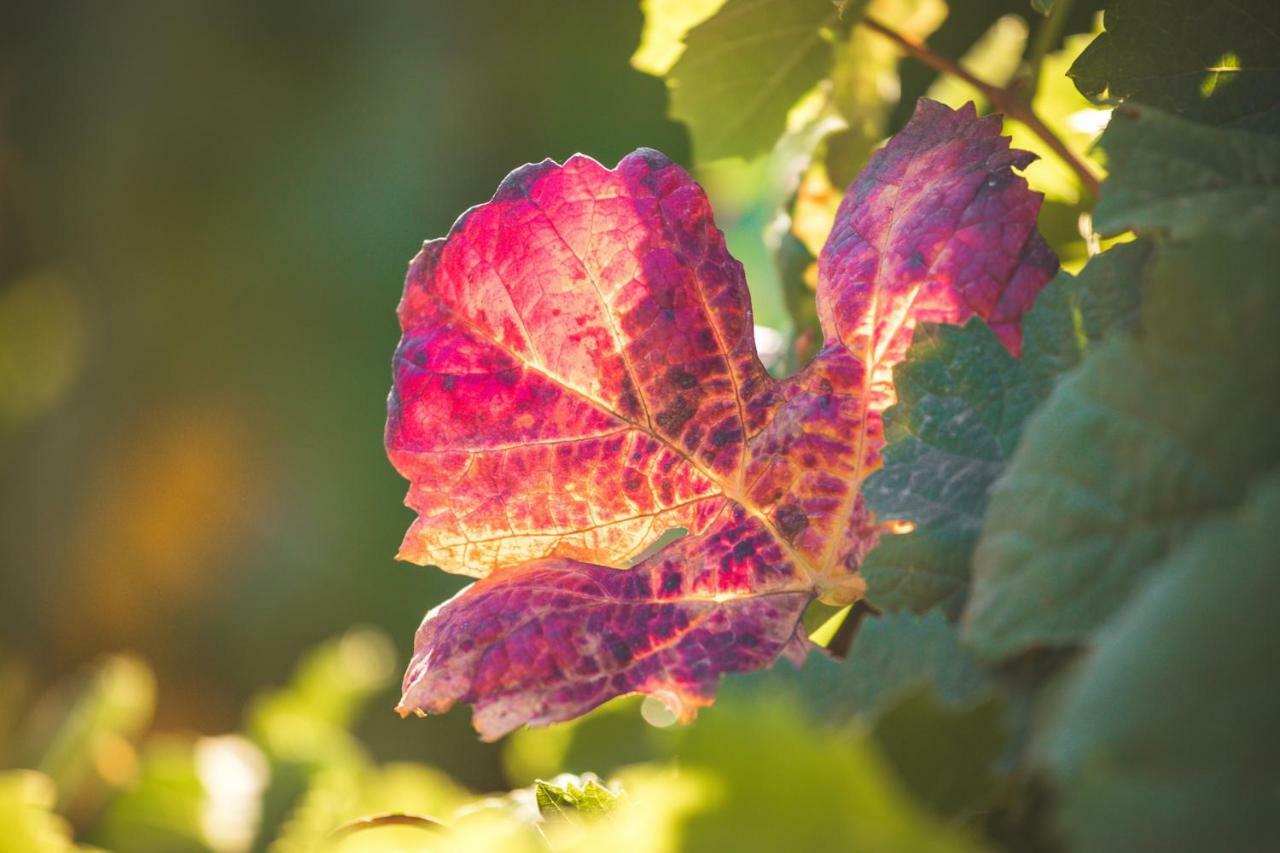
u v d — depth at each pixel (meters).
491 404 0.50
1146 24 0.51
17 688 1.53
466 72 2.48
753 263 1.46
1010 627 0.43
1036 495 0.44
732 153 0.64
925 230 0.50
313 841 0.65
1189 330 0.44
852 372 0.50
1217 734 0.41
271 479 2.53
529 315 0.50
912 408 0.48
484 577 0.50
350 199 2.53
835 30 0.61
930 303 0.50
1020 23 0.66
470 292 0.50
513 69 2.44
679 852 0.42
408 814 0.52
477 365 0.50
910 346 0.48
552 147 2.38
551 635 0.49
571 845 0.45
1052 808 0.43
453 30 2.52
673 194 0.50
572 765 0.62
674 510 0.50
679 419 0.50
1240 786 0.41
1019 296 0.50
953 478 0.47
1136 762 0.41
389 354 2.50
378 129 2.54
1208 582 0.41
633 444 0.50
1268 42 0.50
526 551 0.50
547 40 2.41
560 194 0.50
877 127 0.64
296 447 2.53
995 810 0.44
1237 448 0.43
